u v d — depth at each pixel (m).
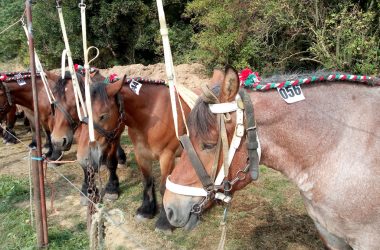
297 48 10.74
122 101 3.97
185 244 3.95
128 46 19.06
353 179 1.99
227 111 1.92
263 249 3.72
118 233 4.24
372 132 2.01
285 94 2.11
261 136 2.09
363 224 2.03
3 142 8.00
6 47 21.83
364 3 9.29
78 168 6.25
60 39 17.81
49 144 6.83
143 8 17.38
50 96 5.18
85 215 4.67
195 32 17.47
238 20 11.98
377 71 8.50
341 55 8.94
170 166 4.20
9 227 4.36
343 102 2.11
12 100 5.88
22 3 20.42
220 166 2.00
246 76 2.22
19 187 5.38
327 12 9.51
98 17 17.33
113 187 5.16
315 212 2.21
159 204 4.91
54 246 3.90
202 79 13.00
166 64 2.30
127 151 7.11
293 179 2.18
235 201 4.75
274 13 9.99
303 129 2.08
